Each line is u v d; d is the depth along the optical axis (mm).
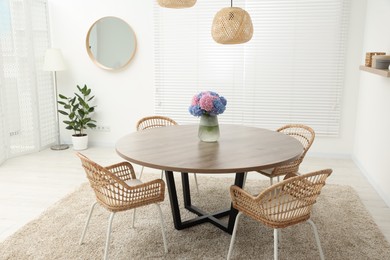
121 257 2635
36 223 3107
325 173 2195
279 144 2879
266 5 4871
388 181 3557
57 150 5449
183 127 3504
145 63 5375
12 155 5059
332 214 3295
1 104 4777
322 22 4793
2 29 4695
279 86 5051
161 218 2646
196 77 5258
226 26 2900
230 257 2623
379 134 3912
